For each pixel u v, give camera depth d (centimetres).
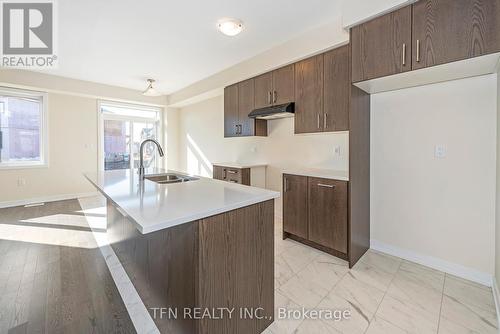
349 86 222
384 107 254
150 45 313
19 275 214
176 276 135
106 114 557
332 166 311
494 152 195
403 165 244
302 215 278
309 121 282
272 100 328
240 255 138
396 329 154
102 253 258
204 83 461
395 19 190
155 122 637
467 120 206
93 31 278
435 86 221
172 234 138
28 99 465
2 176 439
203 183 201
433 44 173
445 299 183
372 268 230
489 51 152
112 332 151
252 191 166
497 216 186
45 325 155
